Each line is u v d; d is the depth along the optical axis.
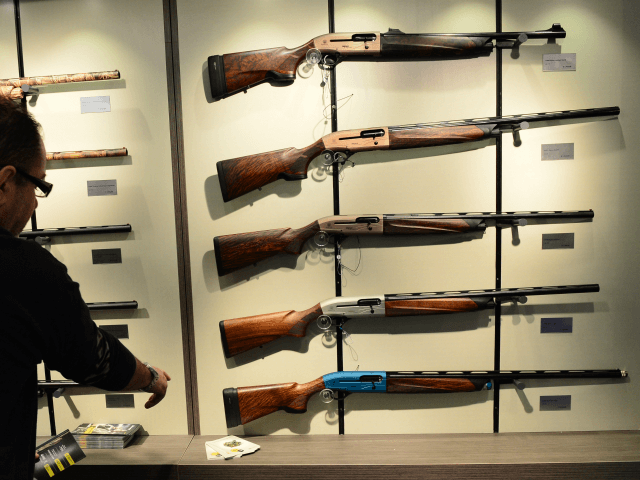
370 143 2.15
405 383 2.21
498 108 2.22
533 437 2.26
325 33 2.21
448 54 2.16
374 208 2.27
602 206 2.24
